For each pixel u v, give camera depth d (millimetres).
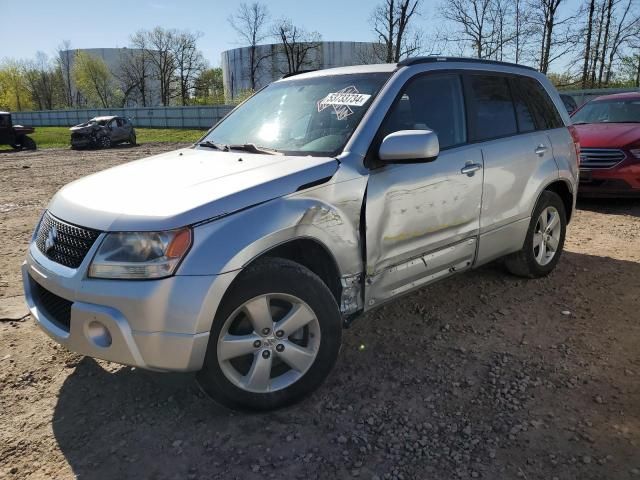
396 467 2469
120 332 2467
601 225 6895
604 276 4922
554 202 4734
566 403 2930
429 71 3682
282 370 2922
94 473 2467
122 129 26875
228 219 2580
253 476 2434
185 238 2473
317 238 2865
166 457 2564
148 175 3070
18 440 2707
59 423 2844
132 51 74312
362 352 3549
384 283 3283
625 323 3924
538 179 4371
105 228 2547
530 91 4566
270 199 2717
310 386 2912
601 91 20078
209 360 2613
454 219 3637
